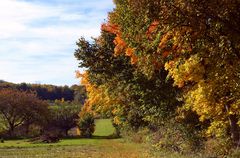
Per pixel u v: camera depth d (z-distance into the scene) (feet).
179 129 95.50
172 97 94.89
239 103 60.49
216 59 50.96
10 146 204.13
